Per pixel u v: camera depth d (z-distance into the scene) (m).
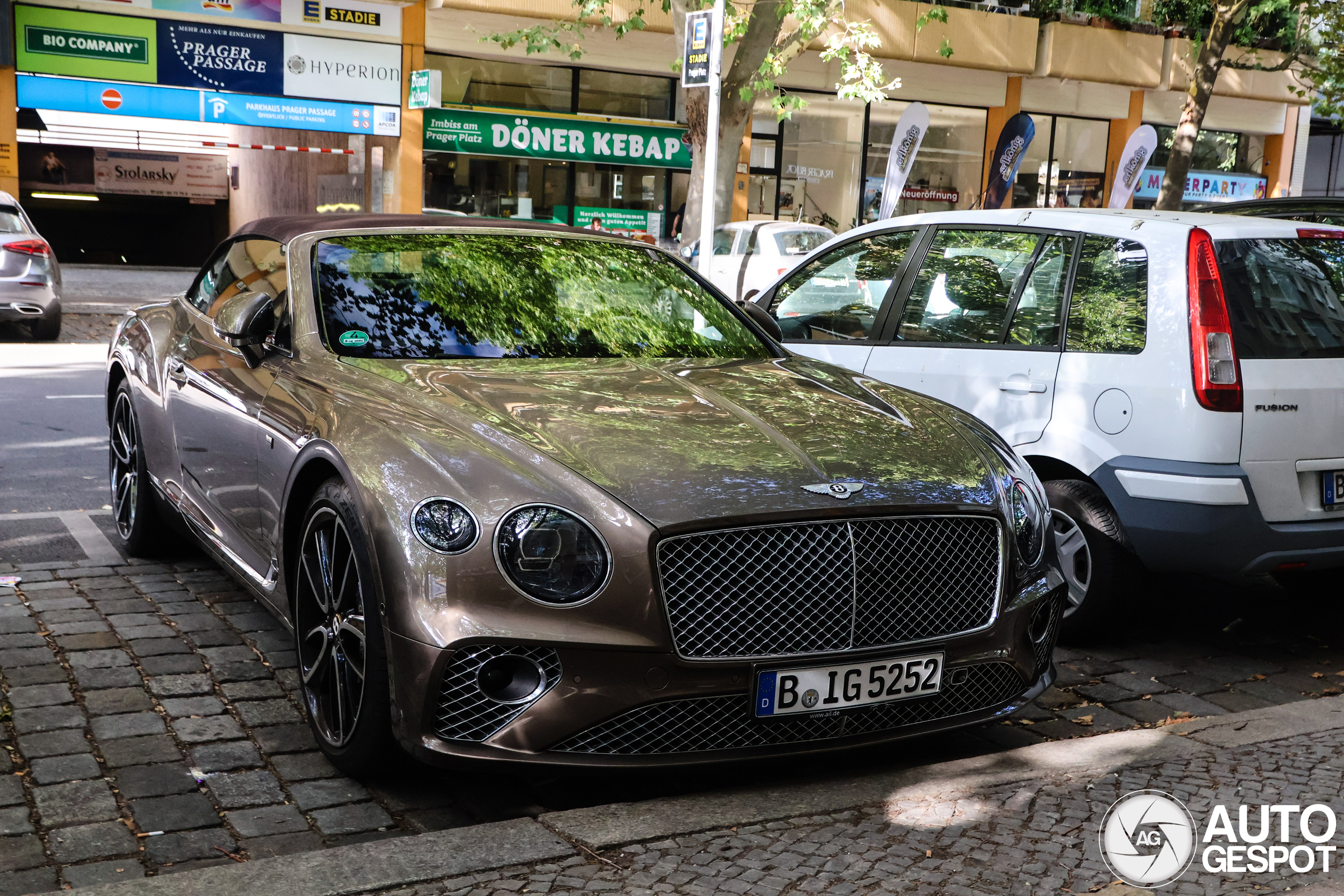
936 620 3.27
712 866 2.72
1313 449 4.42
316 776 3.36
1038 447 4.73
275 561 3.84
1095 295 4.73
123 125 19.56
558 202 22.66
